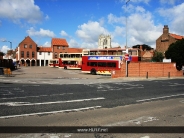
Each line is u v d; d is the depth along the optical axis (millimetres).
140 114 7074
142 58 49969
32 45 76438
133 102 9398
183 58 40344
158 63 28359
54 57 80125
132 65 27031
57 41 82125
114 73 26047
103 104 8773
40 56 78438
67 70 47344
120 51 32875
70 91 12602
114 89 14031
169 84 18281
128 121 6152
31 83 17703
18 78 23688
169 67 29203
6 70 26781
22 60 75250
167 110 7805
